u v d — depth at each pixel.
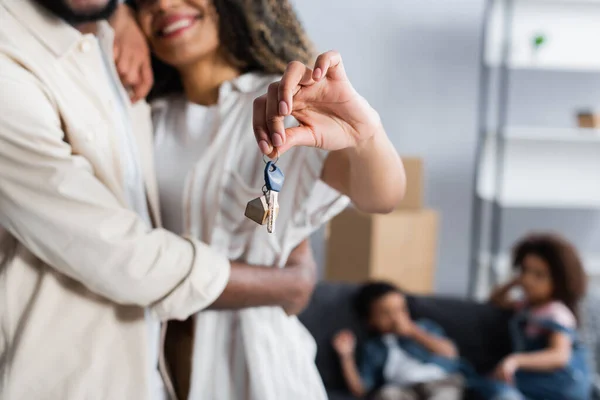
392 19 3.59
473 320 2.78
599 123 3.51
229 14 1.04
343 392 2.64
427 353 2.67
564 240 2.79
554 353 2.58
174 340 1.06
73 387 0.88
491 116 3.76
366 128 0.83
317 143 0.81
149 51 1.07
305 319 2.70
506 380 2.53
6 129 0.81
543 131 3.51
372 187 0.91
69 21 0.90
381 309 2.67
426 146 3.70
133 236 0.86
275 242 1.02
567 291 2.72
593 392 2.70
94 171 0.92
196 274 0.89
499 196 3.49
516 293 3.29
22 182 0.83
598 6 3.54
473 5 3.62
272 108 0.74
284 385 1.05
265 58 1.08
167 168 1.05
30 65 0.85
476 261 3.73
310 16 3.54
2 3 0.87
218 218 1.02
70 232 0.84
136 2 1.04
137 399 0.91
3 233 0.91
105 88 0.95
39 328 0.87
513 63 3.45
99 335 0.90
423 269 3.10
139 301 0.88
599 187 3.66
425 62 3.64
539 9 3.54
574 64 3.44
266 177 0.76
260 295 0.98
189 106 1.08
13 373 0.86
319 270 3.36
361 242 2.99
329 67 0.76
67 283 0.89
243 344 1.04
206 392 1.03
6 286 0.88
